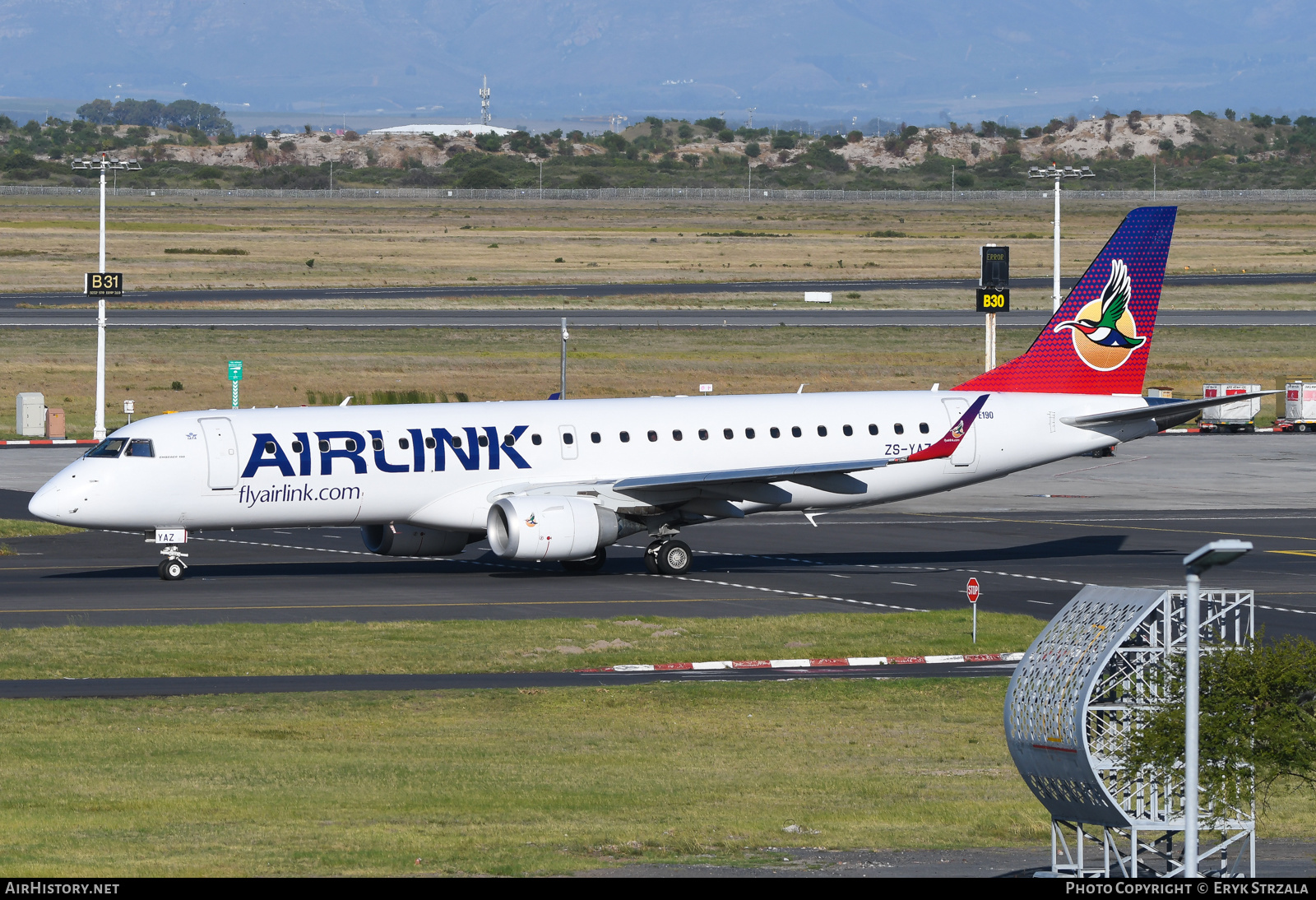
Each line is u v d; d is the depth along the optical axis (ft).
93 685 466.29
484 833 286.25
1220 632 264.11
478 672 492.95
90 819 296.10
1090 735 242.99
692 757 373.81
